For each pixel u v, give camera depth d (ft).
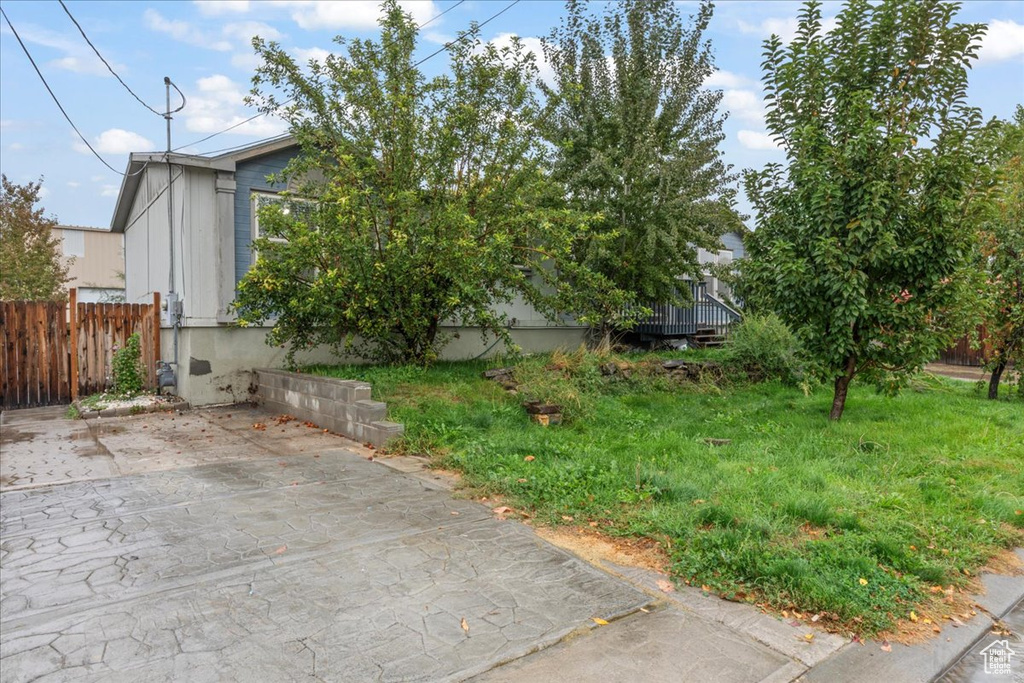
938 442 24.88
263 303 31.37
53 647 9.80
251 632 10.33
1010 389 39.78
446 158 30.71
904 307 26.61
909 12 25.20
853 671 9.77
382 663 9.50
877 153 25.63
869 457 22.12
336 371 32.01
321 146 32.78
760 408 32.04
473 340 42.80
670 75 46.26
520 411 26.86
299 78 31.14
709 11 45.52
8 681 8.87
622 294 36.09
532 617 10.99
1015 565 14.34
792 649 10.22
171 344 36.14
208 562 13.07
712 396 35.76
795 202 28.25
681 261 45.16
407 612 11.07
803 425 27.58
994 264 36.58
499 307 43.91
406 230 29.76
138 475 19.83
